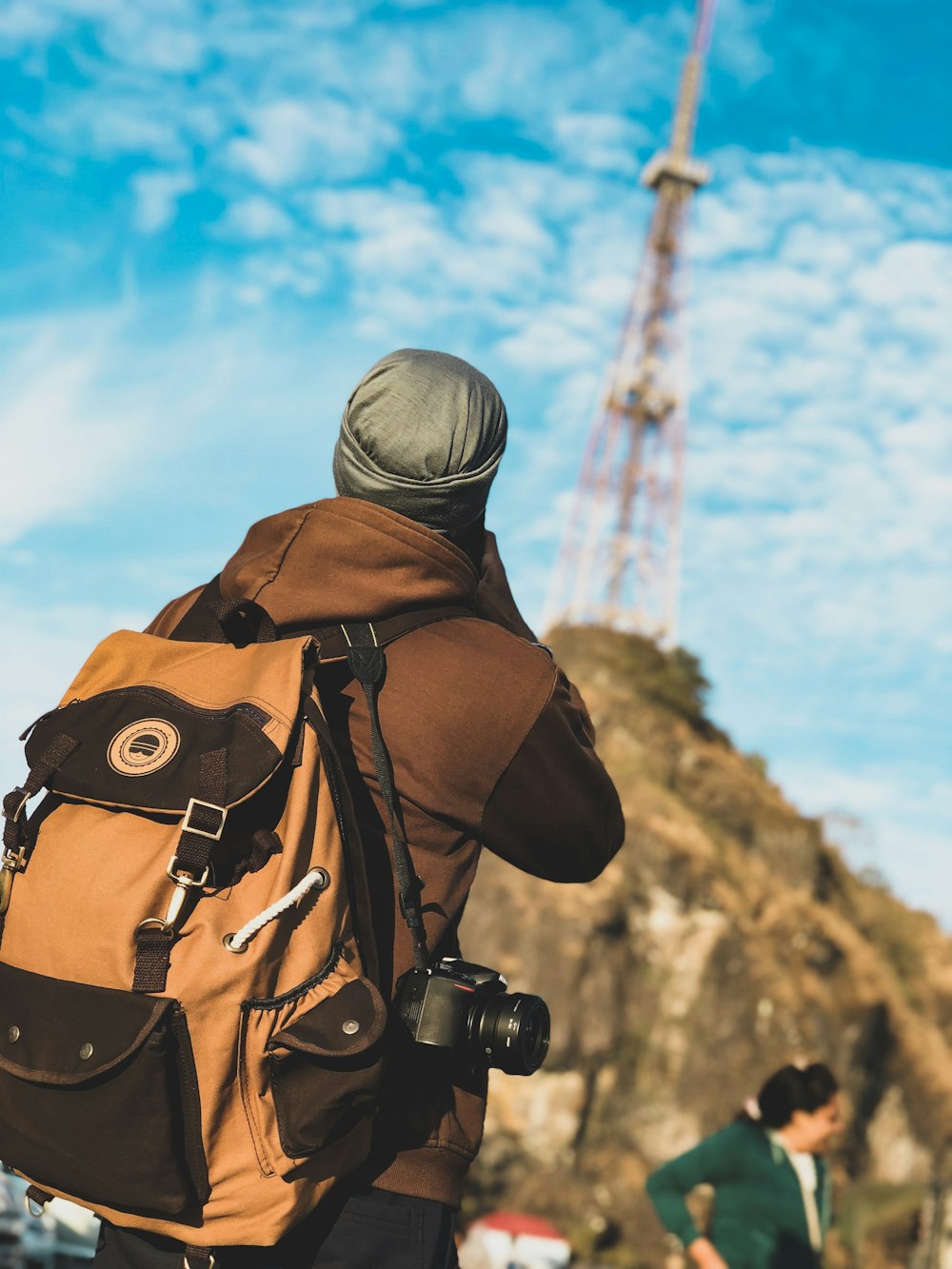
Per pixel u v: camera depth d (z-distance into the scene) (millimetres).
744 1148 4059
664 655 103250
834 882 94688
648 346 106125
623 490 105625
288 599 1762
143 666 1725
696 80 111562
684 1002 73625
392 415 1848
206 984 1426
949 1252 5664
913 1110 77750
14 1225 3582
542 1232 27719
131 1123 1415
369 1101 1479
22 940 1509
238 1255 1542
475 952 72125
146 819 1523
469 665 1746
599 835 1874
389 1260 1592
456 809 1719
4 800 1565
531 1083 69625
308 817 1521
